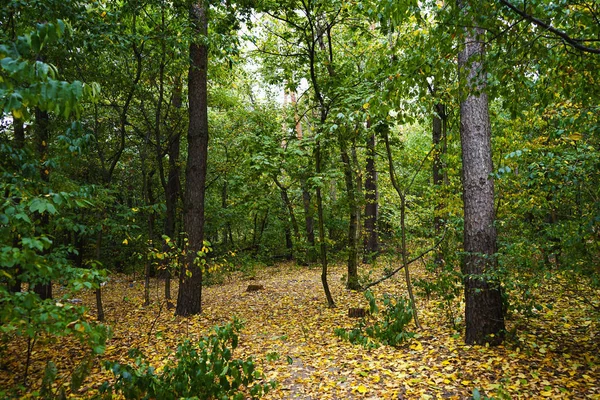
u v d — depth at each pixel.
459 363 4.98
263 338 7.08
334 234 20.88
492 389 4.18
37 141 6.22
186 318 8.76
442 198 9.58
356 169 11.70
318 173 8.80
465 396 4.13
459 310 7.54
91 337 2.78
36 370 5.57
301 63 9.79
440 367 4.95
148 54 9.60
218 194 21.61
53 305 2.76
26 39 2.20
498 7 3.31
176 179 14.27
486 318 5.50
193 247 9.12
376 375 4.86
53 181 5.73
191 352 3.81
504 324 5.73
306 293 11.48
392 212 17.31
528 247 4.62
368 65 4.66
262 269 19.38
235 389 3.86
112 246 17.56
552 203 4.82
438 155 10.36
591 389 3.95
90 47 7.06
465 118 5.80
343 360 5.58
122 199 15.99
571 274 4.39
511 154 4.43
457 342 5.79
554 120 6.16
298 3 9.09
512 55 3.56
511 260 4.80
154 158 14.09
